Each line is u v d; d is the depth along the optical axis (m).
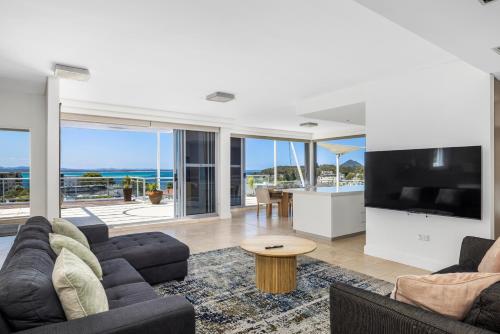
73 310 1.35
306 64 3.39
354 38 2.72
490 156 3.00
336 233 5.06
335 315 1.49
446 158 3.20
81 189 9.59
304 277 3.28
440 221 3.38
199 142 7.08
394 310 1.25
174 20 2.37
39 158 4.48
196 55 3.12
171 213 7.81
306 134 10.17
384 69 3.55
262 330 2.21
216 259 3.91
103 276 2.28
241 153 9.23
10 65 3.34
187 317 1.42
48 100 3.69
